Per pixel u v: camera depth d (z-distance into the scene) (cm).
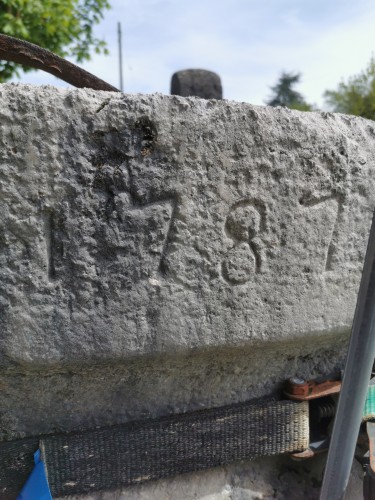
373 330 94
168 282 107
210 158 106
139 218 103
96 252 101
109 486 117
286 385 137
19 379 108
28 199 95
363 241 129
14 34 466
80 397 116
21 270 96
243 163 109
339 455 103
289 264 119
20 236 95
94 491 117
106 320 104
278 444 133
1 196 93
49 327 100
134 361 111
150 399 124
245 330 117
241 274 114
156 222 104
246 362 130
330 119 120
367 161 124
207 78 512
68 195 97
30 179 94
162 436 121
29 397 112
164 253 107
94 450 115
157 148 102
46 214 97
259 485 137
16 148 92
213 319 113
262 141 110
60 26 507
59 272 99
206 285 111
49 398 114
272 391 139
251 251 114
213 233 109
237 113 107
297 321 123
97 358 105
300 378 141
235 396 134
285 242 117
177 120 102
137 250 104
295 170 115
